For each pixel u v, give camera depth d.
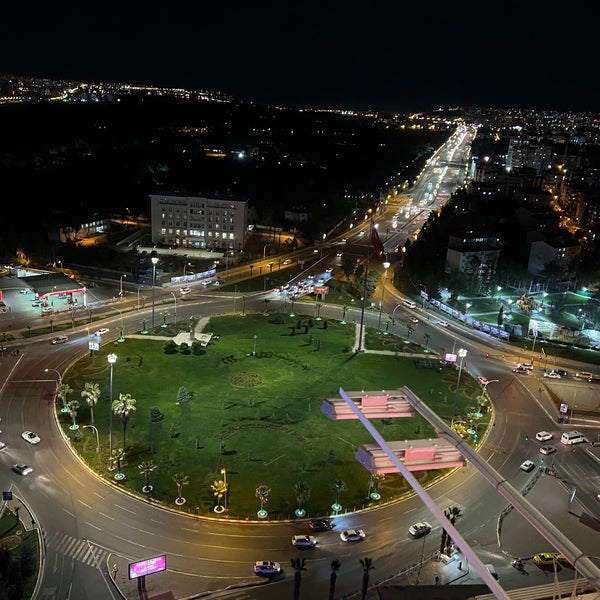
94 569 89.00
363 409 54.09
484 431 133.12
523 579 89.44
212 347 169.62
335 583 88.38
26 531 95.56
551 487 114.50
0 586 81.94
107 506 102.81
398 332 189.38
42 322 180.25
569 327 195.38
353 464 118.12
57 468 112.00
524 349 180.75
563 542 37.31
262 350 169.38
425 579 89.62
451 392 150.88
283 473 114.25
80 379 146.50
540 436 130.75
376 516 103.94
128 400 118.19
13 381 143.50
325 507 105.25
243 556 93.38
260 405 139.25
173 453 118.62
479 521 103.81
